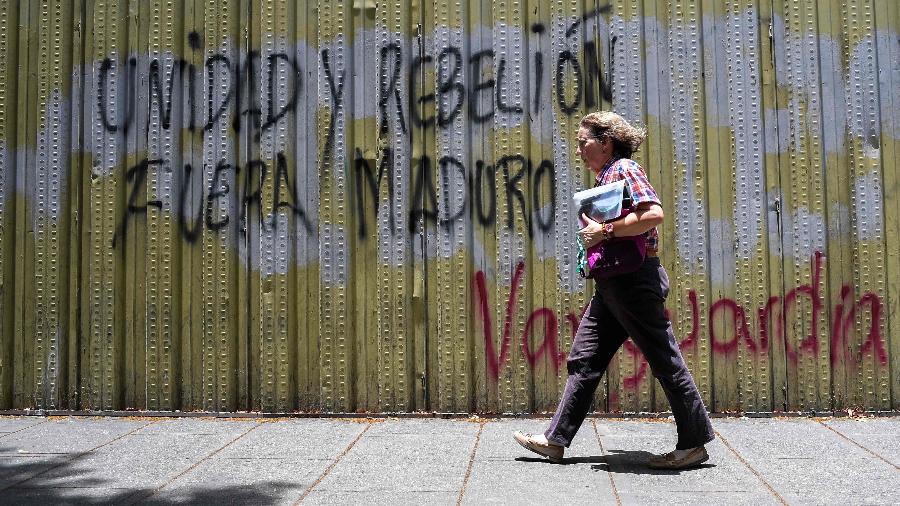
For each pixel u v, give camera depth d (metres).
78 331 9.31
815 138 8.81
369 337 9.05
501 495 6.40
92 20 9.41
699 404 7.07
